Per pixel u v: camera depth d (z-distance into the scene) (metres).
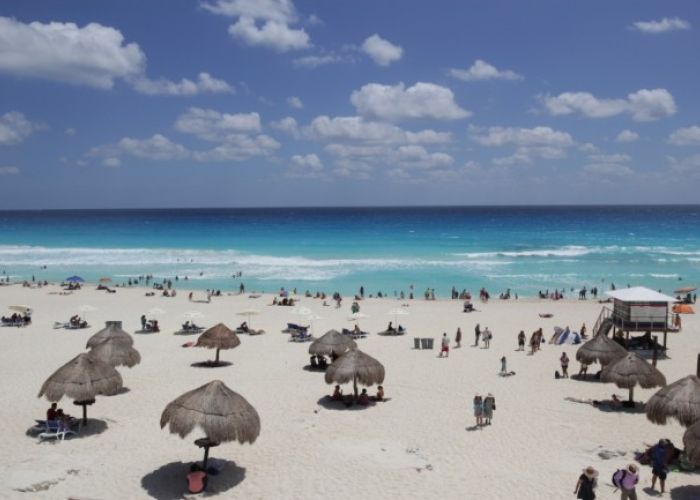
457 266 71.62
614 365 21.30
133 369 26.16
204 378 24.66
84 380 17.14
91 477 14.70
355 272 67.19
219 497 13.86
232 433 13.95
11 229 143.50
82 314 41.59
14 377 24.25
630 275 64.44
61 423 17.33
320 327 37.97
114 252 86.88
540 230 137.62
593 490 12.75
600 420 19.69
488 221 184.00
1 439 17.12
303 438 17.77
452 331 36.59
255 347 31.45
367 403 21.33
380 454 16.48
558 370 26.86
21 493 13.61
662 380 21.05
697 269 68.50
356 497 13.91
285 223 173.25
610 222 174.62
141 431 18.02
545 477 15.06
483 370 26.69
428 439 17.77
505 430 18.58
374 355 29.83
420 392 22.97
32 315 40.88
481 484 14.64
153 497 13.73
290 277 64.12
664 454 14.32
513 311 44.16
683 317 41.12
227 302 48.00
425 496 13.97
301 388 23.33
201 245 99.38
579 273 66.06
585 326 37.31
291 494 14.05
